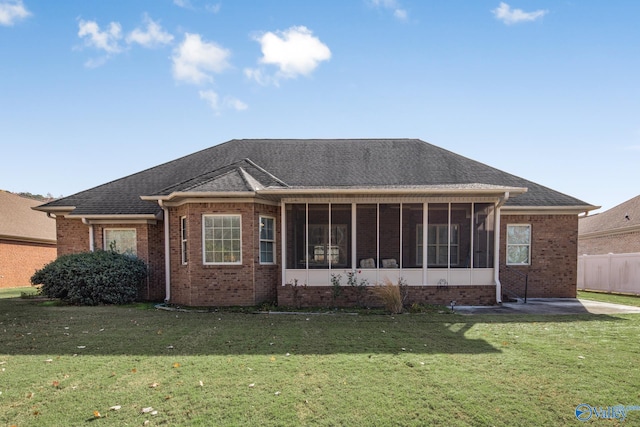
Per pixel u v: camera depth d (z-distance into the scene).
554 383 4.94
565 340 7.23
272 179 13.59
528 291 14.82
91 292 12.12
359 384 4.90
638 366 5.63
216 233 11.97
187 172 15.90
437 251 12.84
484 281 12.12
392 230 12.73
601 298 14.80
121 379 5.11
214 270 11.89
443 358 6.02
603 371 5.40
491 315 10.09
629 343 6.99
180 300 12.45
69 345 6.88
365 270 12.05
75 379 5.11
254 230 11.95
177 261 12.63
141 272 13.12
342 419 3.97
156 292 13.90
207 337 7.50
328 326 8.61
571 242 14.87
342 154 16.30
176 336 7.59
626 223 22.00
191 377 5.18
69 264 12.16
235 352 6.40
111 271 12.24
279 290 11.83
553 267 14.86
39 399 4.48
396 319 9.54
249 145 17.34
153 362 5.84
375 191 11.14
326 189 11.23
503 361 5.86
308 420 3.95
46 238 25.47
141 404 4.34
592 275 19.36
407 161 15.80
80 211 13.80
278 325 8.75
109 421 3.94
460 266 12.65
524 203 14.57
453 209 12.53
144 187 15.38
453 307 11.52
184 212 12.23
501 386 4.83
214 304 11.88
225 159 16.22
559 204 14.55
